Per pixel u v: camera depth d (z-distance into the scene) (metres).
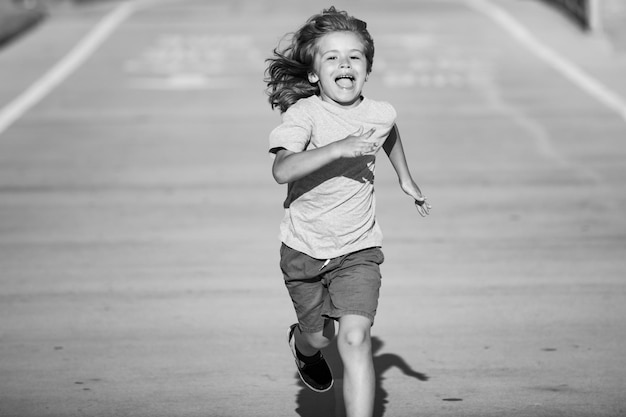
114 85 50.78
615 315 19.92
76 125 42.56
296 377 16.95
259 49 59.09
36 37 65.06
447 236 26.33
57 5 77.44
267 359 17.81
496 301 20.92
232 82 50.72
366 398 12.64
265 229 27.33
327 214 13.41
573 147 37.41
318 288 13.80
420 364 17.45
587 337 18.70
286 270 13.82
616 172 33.56
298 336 14.46
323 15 13.74
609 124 41.06
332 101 13.58
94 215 29.14
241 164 35.56
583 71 52.16
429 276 22.78
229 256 24.73
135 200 30.86
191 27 67.31
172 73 53.34
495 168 34.44
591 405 15.55
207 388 16.48
